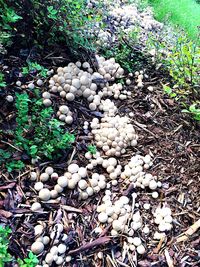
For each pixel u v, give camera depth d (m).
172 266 0.58
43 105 0.67
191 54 0.78
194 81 0.79
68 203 0.59
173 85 0.83
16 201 0.56
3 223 0.53
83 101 0.72
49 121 0.63
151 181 0.65
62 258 0.54
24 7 0.69
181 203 0.65
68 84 0.70
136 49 0.87
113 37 0.87
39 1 0.70
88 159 0.66
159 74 0.85
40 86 0.68
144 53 0.88
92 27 0.81
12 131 0.61
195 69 0.77
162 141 0.73
